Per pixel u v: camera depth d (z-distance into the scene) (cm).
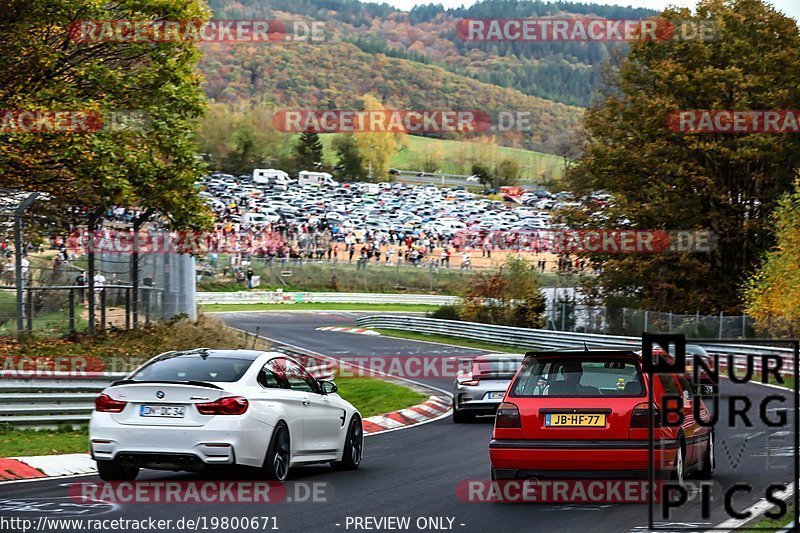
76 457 2919
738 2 10256
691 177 9869
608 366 2228
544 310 10125
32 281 4784
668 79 9906
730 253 10231
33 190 5088
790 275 7500
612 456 2120
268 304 15112
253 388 2411
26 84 5069
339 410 2750
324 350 8712
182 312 6022
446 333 10481
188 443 2291
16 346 4347
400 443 3591
